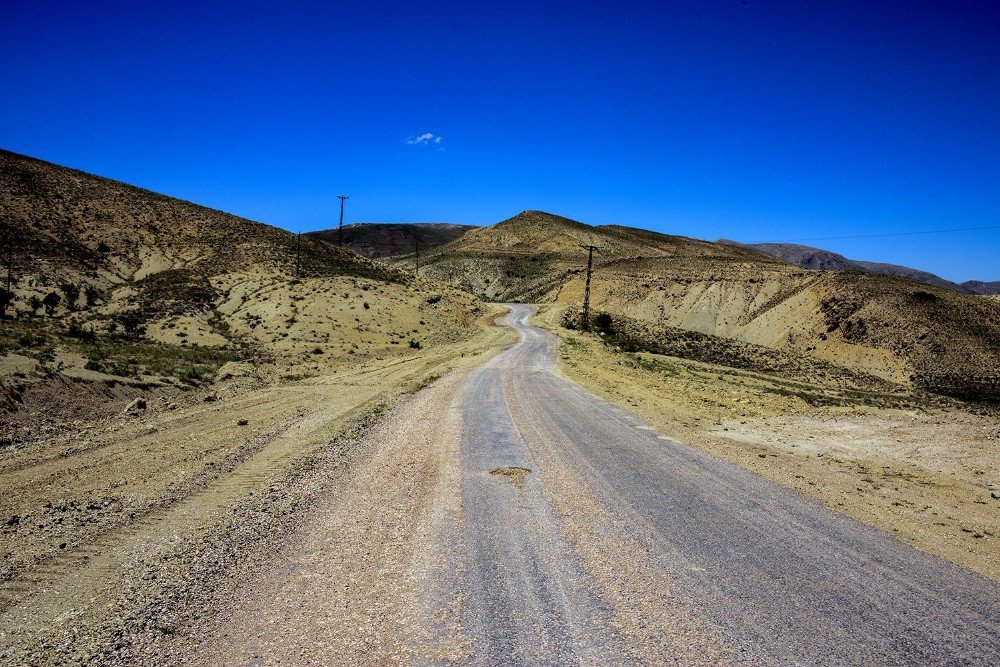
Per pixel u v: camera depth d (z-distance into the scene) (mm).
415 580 5109
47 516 7277
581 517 6816
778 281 111625
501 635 4168
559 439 11570
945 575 5211
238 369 26109
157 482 8914
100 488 8609
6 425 12062
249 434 13008
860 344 85625
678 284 118688
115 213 66250
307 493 7914
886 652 3936
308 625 4348
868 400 31547
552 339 50438
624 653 3932
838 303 93750
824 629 4250
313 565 5473
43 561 5805
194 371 23859
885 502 7578
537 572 5273
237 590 4965
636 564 5449
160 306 46781
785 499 7590
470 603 4676
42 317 40500
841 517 6879
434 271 164875
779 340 95938
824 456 10531
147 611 4609
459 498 7590
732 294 111938
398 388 21562
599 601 4711
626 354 42750
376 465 9492
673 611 4539
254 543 6066
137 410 15508
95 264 55688
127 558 5855
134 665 3875
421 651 3959
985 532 6414
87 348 24875
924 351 77875
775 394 24062
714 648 3996
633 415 14812
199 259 60938
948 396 64875
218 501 7879
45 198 63281
